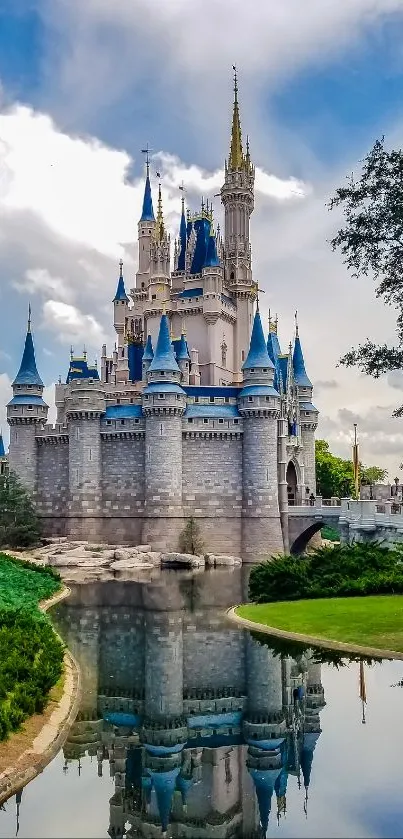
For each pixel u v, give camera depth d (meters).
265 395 91.12
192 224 125.19
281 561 44.94
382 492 85.94
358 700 21.88
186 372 104.06
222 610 43.19
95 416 93.62
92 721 21.67
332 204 31.47
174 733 20.47
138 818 14.91
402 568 43.94
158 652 30.56
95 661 29.09
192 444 92.06
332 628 32.09
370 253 30.95
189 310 115.50
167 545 87.25
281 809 14.74
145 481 91.00
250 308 122.12
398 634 29.75
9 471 95.75
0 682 20.64
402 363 30.59
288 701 22.77
